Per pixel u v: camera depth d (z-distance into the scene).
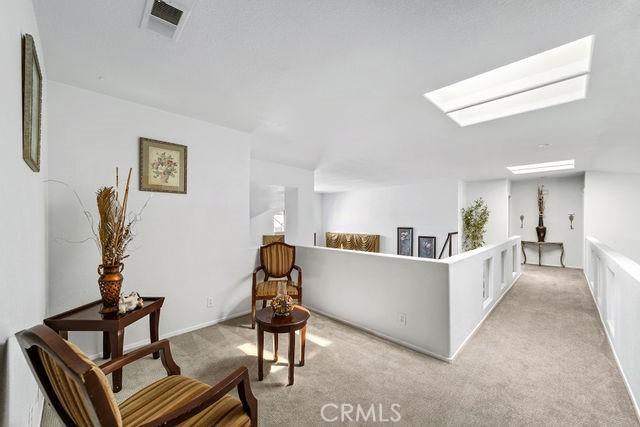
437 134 3.38
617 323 2.46
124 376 2.14
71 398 0.92
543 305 4.00
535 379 2.15
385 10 1.39
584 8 1.36
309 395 1.94
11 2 1.04
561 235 7.00
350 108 2.63
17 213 1.16
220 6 1.37
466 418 1.73
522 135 3.37
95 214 2.39
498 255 4.18
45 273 2.05
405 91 2.28
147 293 2.69
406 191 8.16
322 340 2.81
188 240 2.96
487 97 2.43
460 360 2.44
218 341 2.74
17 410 1.13
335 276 3.37
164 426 0.97
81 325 1.84
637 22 1.43
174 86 2.27
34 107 1.44
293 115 2.84
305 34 1.59
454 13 1.40
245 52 1.78
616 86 2.09
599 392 1.99
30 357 0.96
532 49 1.70
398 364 2.36
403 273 2.73
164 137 2.78
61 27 1.56
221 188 3.21
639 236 5.59
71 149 2.29
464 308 2.76
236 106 2.64
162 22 1.52
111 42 1.70
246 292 3.47
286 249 3.58
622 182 5.70
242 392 1.22
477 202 7.21
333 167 5.46
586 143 3.67
